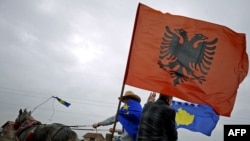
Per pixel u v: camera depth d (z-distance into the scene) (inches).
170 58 297.0
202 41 306.2
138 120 300.2
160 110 237.0
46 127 392.2
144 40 299.7
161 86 286.5
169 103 276.4
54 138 378.6
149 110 240.7
